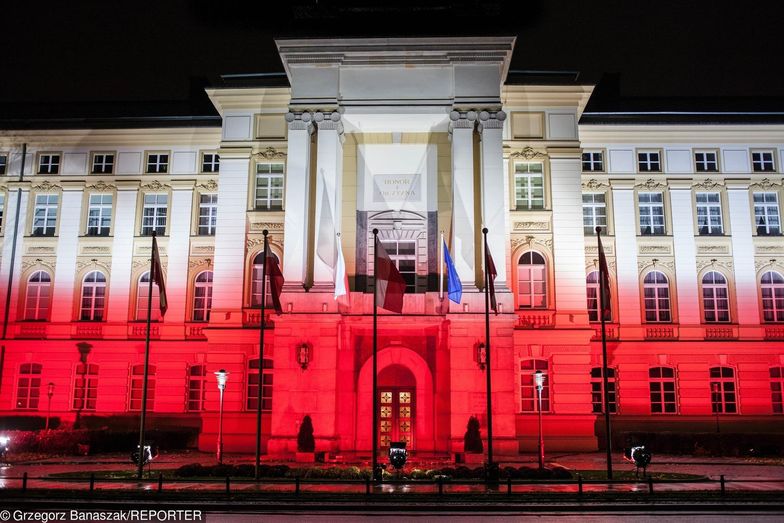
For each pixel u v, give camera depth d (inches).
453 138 1317.7
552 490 856.3
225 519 678.5
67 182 1603.1
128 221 1582.2
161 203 1590.8
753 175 1576.0
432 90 1347.2
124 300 1553.9
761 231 1571.1
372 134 1403.8
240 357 1423.5
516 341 1430.9
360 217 1376.7
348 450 1270.9
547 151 1476.4
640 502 770.2
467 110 1322.6
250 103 1505.9
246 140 1494.8
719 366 1515.7
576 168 1472.7
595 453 1369.3
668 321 1536.7
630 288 1540.4
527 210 1457.9
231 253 1461.6
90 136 1615.4
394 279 1083.9
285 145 1485.0
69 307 1560.0
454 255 1277.1
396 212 1374.3
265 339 1423.5
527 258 1459.2
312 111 1328.7
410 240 1366.9
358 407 1306.6
